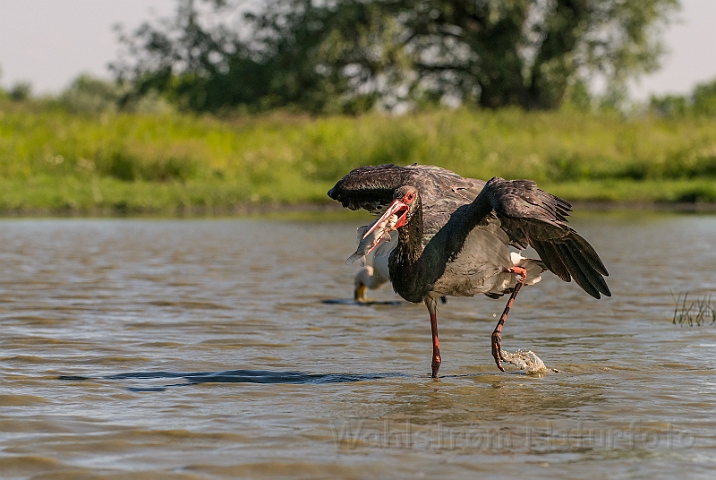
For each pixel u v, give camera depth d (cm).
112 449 700
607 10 5644
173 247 2056
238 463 670
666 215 2952
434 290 911
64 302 1327
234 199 3241
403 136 3691
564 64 5628
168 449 701
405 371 962
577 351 1047
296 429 754
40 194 3119
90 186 3275
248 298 1388
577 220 2761
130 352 1027
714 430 750
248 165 3641
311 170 3638
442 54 5859
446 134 3794
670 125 4447
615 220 2758
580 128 4344
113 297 1375
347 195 957
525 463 673
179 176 3547
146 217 2903
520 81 5791
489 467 665
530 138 4034
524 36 5703
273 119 4447
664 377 923
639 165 3753
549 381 914
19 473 649
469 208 880
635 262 1794
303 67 5412
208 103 5859
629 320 1226
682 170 3759
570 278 897
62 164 3512
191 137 3953
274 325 1191
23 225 2580
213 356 1019
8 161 3484
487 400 845
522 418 787
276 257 1888
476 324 1212
